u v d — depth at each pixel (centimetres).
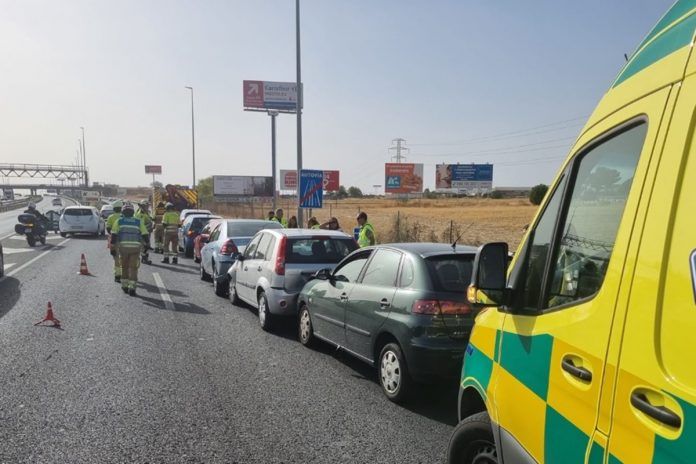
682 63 176
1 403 522
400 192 7044
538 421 238
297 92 1830
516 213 4872
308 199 1695
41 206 8031
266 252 900
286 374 629
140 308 1005
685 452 148
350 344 632
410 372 518
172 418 491
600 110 229
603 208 212
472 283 278
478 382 311
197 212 2500
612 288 191
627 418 173
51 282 1304
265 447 435
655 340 165
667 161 173
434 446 441
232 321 916
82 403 524
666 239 167
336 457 419
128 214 1150
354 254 683
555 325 230
